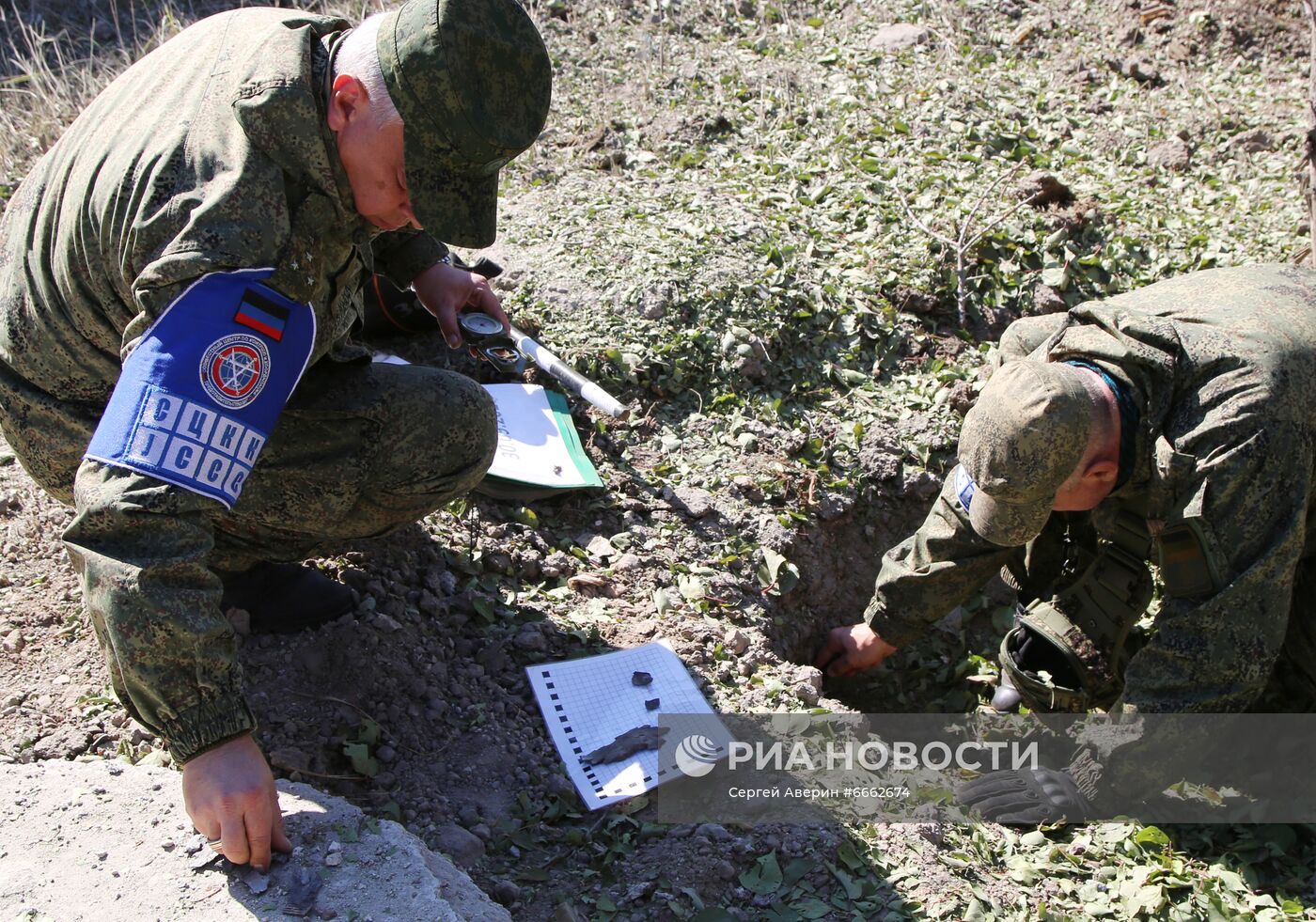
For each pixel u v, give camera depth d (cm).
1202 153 541
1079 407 262
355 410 256
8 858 213
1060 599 321
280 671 277
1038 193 479
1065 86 577
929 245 451
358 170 208
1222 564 260
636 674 297
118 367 230
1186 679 264
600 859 253
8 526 320
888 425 404
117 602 184
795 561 366
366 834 221
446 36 199
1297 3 611
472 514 339
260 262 199
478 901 219
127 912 203
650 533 353
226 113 206
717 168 493
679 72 553
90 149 221
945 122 523
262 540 271
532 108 211
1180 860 271
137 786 233
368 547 317
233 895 206
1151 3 626
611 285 412
